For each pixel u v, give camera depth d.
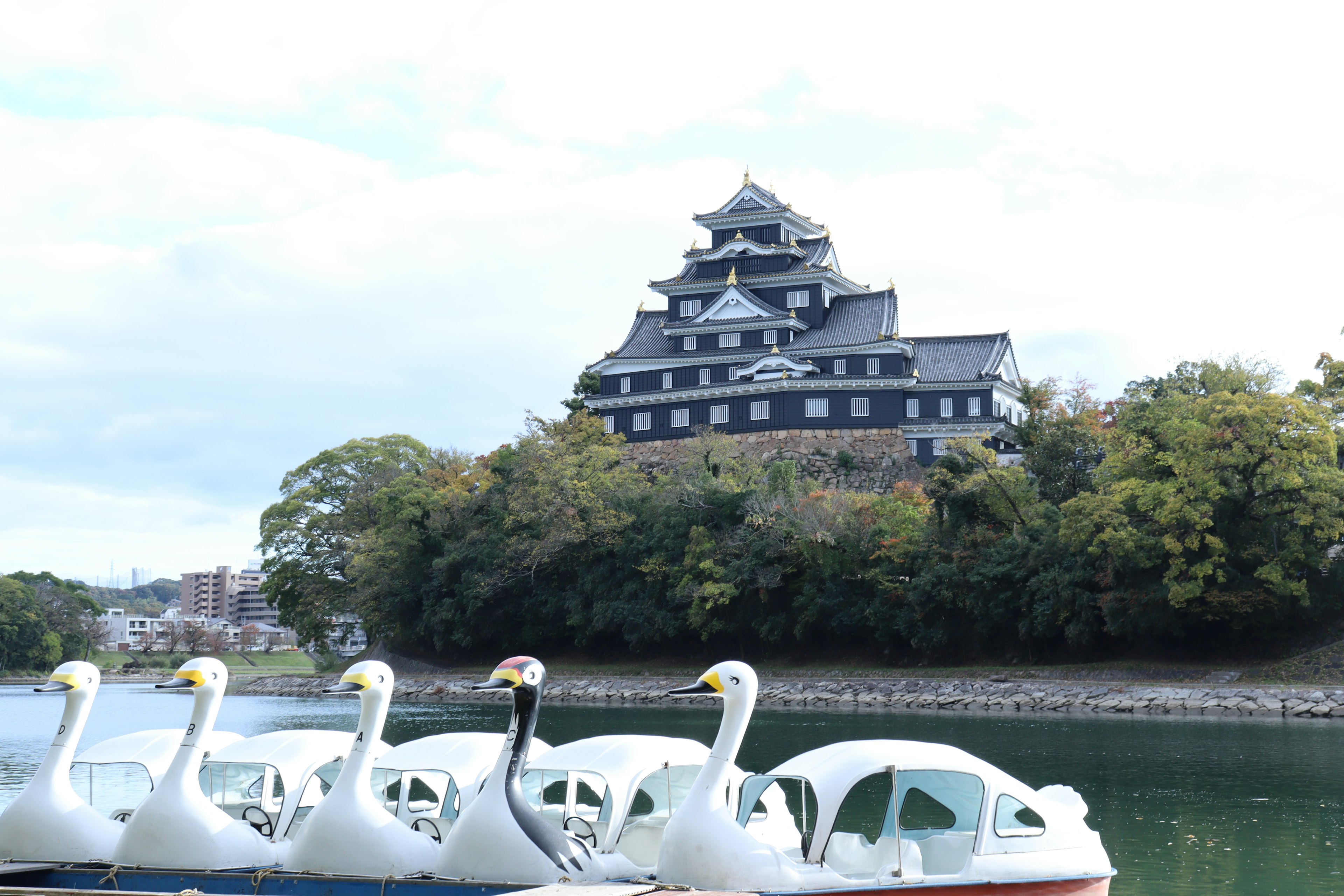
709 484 73.44
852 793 25.44
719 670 14.46
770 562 69.56
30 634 124.69
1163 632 58.00
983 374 86.50
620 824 15.94
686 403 89.19
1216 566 53.94
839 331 90.19
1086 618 58.00
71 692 16.69
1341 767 31.89
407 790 17.84
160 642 174.88
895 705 58.53
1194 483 53.69
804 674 66.69
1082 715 50.62
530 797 17.72
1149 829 23.25
